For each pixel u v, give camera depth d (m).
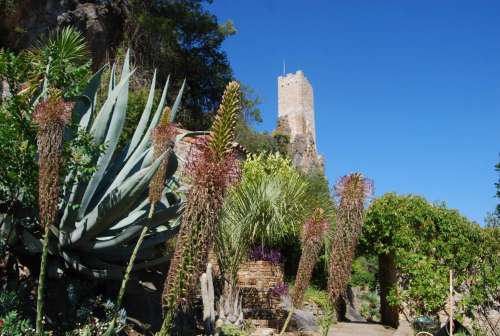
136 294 6.96
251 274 11.80
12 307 4.82
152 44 20.00
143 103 15.25
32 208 5.44
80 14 17.22
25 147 5.14
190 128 21.89
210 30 23.64
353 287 20.03
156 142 4.40
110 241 5.76
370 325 12.23
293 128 70.31
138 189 5.38
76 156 5.55
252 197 9.46
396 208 10.57
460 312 8.34
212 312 6.34
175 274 2.67
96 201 6.32
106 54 18.06
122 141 13.34
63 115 3.45
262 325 10.21
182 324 7.24
